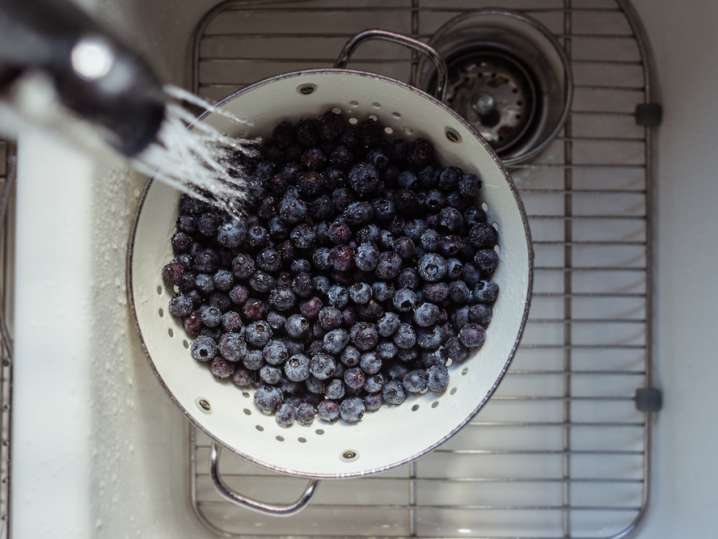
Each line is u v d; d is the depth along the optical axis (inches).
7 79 9.8
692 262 23.1
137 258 18.9
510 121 25.3
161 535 22.7
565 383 25.3
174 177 18.6
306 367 20.1
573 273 25.3
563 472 25.4
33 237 18.6
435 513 25.3
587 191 25.0
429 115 19.9
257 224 20.5
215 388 20.5
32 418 18.7
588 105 25.3
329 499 25.2
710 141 22.1
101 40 10.4
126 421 20.8
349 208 20.2
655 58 24.8
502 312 20.1
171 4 22.7
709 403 22.2
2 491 23.7
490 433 25.3
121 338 20.6
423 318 19.9
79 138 10.7
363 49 24.9
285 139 20.7
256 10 24.8
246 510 25.2
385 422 20.6
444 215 20.3
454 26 24.3
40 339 18.7
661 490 24.5
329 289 20.3
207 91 25.0
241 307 20.6
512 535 25.3
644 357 25.3
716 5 21.5
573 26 25.0
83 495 18.8
